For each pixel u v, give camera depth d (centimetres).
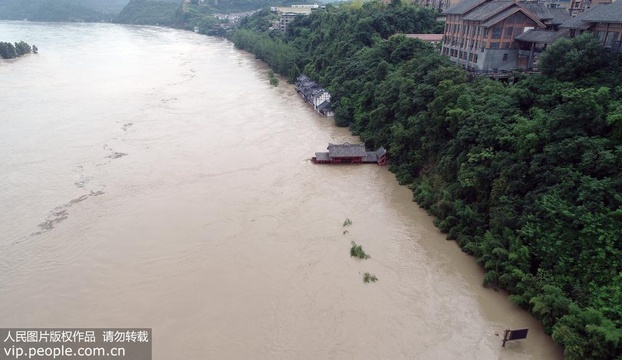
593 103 3434
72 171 5147
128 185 4850
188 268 3503
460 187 4144
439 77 5144
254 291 3256
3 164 5275
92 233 3950
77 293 3216
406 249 3800
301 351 2747
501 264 3275
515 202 3534
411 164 5091
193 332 2873
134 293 3216
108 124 6744
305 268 3525
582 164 3250
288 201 4569
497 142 4006
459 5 6744
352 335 2877
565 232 3095
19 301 3128
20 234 3916
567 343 2553
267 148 5972
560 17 5962
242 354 2717
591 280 2847
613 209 2988
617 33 4256
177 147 5922
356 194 4759
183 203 4497
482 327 2952
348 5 12962
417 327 2952
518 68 5675
